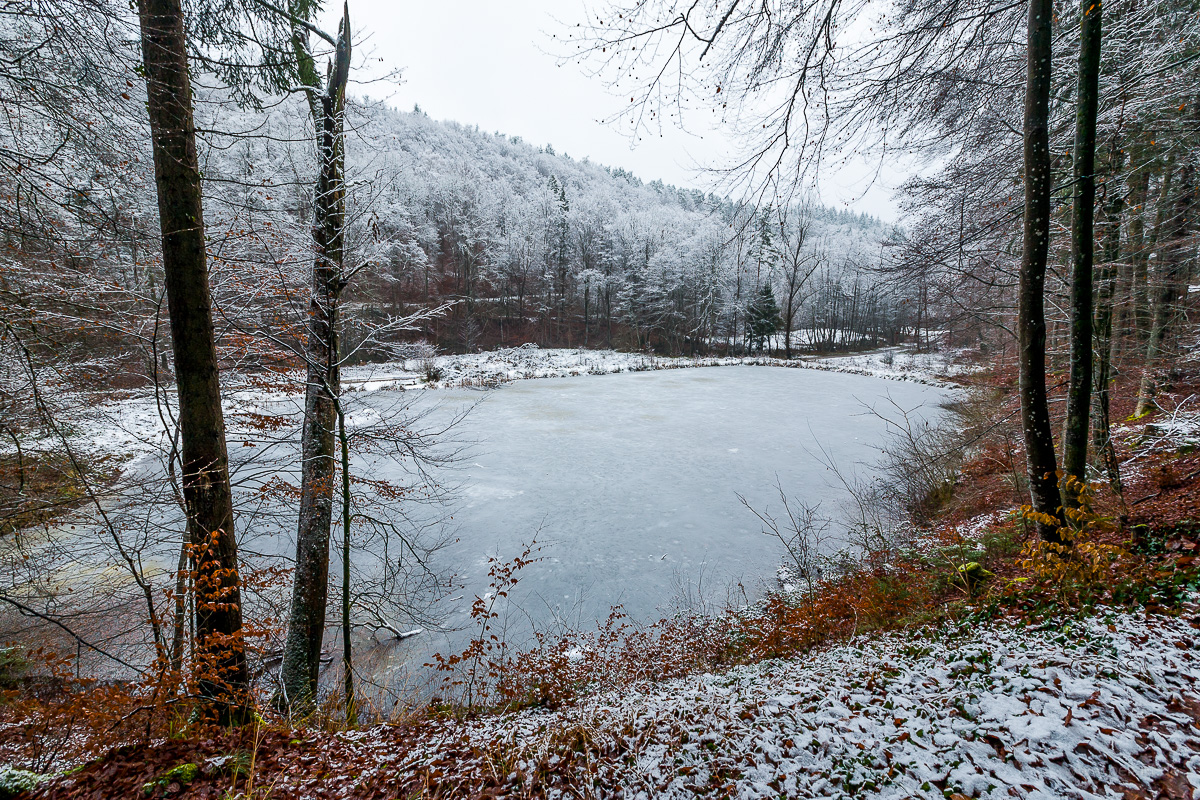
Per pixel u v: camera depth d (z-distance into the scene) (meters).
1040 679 2.47
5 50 3.81
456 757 2.96
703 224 54.44
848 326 65.19
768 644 5.46
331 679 6.67
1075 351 4.50
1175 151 6.11
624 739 2.73
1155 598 3.04
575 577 9.30
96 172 4.70
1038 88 3.85
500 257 55.22
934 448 12.47
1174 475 5.96
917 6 3.59
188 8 5.09
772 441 18.30
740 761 2.32
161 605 5.55
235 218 5.08
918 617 4.39
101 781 2.89
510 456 16.59
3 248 4.87
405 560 9.81
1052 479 4.21
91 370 6.55
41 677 5.50
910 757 2.10
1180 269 9.02
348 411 6.50
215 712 3.90
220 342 5.77
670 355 51.59
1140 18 5.14
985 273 6.08
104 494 5.20
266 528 10.87
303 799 2.67
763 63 3.32
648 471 15.12
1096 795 1.73
